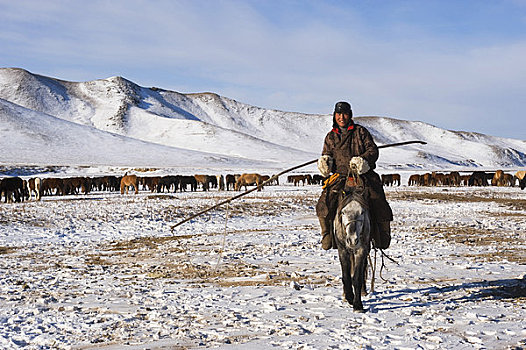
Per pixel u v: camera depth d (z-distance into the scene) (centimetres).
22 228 1984
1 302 809
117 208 2689
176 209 2619
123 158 12531
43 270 1136
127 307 763
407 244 1419
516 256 1209
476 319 655
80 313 734
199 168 9931
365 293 798
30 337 613
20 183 3347
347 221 679
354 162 704
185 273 1060
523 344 553
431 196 3850
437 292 827
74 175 7619
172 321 674
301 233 1766
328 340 576
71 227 2027
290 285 897
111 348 569
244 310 727
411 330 607
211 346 568
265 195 3906
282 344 566
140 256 1341
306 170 10038
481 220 2125
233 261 1194
